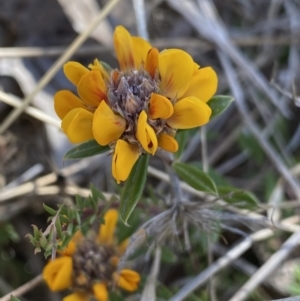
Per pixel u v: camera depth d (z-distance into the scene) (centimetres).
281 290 27
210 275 25
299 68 30
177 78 21
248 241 26
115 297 24
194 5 30
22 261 28
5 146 28
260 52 31
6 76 29
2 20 30
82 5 29
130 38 21
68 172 28
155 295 24
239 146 30
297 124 30
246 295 25
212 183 22
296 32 30
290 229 26
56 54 28
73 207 22
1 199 27
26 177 28
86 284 23
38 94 29
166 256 25
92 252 23
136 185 21
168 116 20
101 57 29
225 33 29
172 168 23
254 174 29
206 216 23
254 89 30
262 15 32
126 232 24
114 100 21
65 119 20
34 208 28
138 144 21
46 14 29
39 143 28
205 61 31
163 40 30
